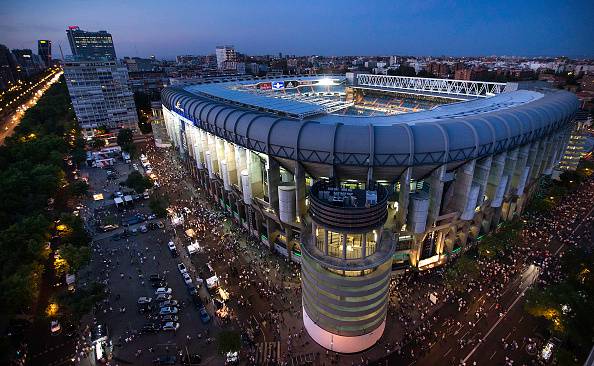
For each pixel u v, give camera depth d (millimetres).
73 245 81438
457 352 58156
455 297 69188
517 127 70938
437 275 75625
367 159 62219
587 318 56812
